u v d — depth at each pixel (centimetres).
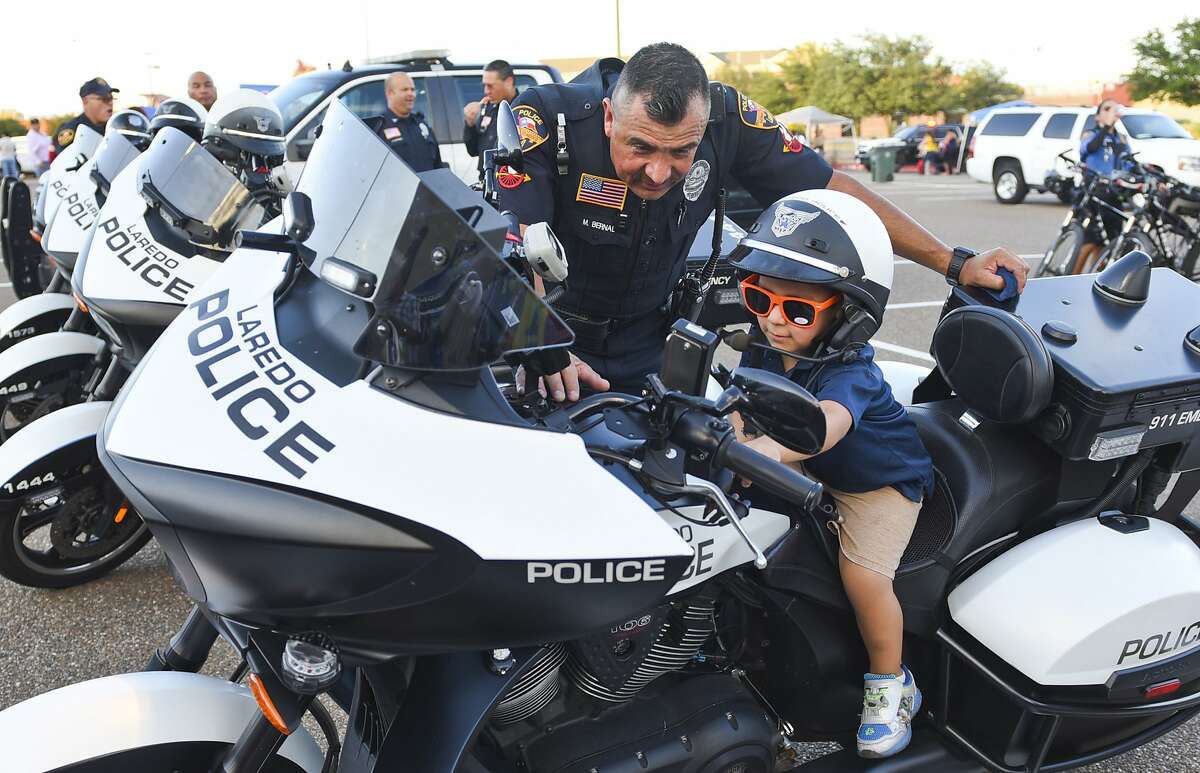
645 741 185
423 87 771
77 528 327
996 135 1636
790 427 142
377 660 141
